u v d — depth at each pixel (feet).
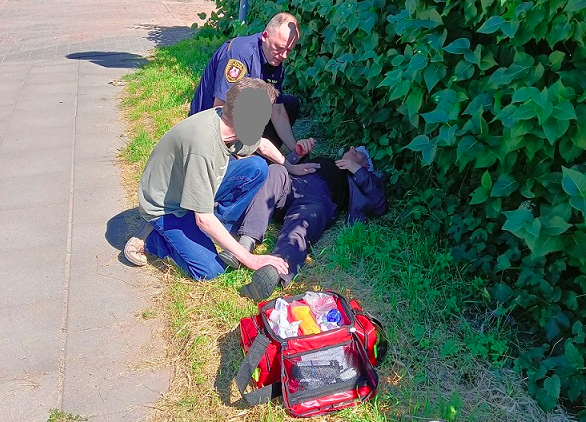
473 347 9.43
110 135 19.03
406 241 12.01
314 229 12.19
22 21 43.88
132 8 52.54
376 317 10.23
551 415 8.50
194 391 8.79
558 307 9.17
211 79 13.38
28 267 11.86
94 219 13.74
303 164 13.38
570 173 8.05
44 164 16.78
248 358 8.27
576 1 8.04
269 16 18.81
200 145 10.00
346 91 14.49
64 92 23.95
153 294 11.07
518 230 8.44
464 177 10.94
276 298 10.04
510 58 9.52
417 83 10.77
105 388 8.87
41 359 9.43
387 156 13.37
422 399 8.64
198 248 11.10
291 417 8.23
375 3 12.84
